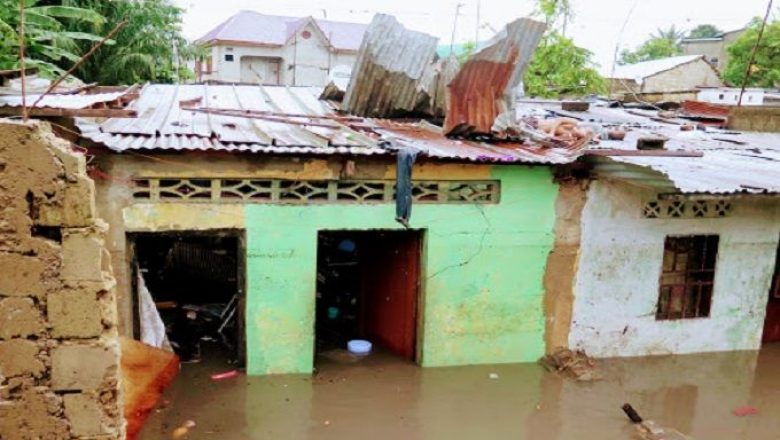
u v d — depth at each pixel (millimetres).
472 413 7305
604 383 8133
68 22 16422
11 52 11766
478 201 7871
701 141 10867
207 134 7520
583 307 8445
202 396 7254
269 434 6676
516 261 8102
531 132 9016
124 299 7121
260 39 32594
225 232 7305
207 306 9578
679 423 7410
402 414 7191
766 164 8742
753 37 27766
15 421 3969
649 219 8391
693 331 8969
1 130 3633
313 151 6980
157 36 19031
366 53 9555
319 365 8180
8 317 3842
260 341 7621
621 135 9898
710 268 8898
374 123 9383
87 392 4023
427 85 9695
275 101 11086
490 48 8375
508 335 8297
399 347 8570
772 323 9719
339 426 6902
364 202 7543
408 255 8180
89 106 6551
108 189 6859
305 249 7484
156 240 10266
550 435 6977
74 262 3852
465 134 8648
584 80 22188
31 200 3740
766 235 8930
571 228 8164
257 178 7188
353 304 10055
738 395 8133
